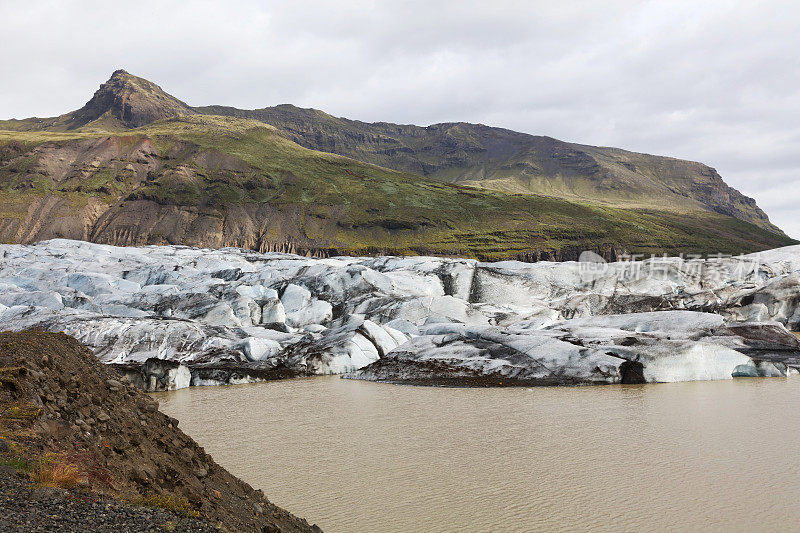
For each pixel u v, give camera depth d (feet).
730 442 108.37
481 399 153.69
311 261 407.23
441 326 223.30
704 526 71.67
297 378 197.57
